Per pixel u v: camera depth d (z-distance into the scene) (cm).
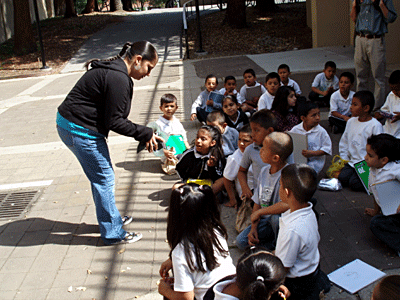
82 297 315
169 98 516
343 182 457
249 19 1734
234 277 223
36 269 352
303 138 437
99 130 355
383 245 350
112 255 366
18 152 639
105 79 338
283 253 265
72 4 2281
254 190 390
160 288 245
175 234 226
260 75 1028
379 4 636
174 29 1775
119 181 511
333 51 1223
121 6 2636
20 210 456
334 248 351
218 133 421
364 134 453
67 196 482
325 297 294
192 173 432
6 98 1038
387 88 793
